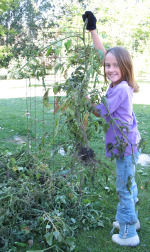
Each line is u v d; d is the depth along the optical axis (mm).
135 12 9758
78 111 1569
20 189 1981
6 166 2451
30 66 1921
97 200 2434
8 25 28109
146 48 10875
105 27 9148
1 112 6203
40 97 8430
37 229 1917
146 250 1844
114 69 1776
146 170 3115
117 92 1697
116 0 10148
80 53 1828
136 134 1863
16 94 9828
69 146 2127
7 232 1803
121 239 1880
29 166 2428
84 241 1907
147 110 6574
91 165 1720
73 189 2281
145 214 2254
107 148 1828
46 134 2025
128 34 9531
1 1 6988
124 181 1841
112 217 2207
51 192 2105
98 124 1729
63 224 1764
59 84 1733
